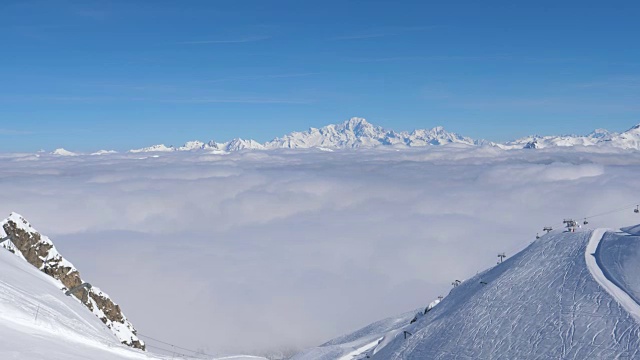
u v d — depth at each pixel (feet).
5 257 195.21
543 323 122.31
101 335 142.92
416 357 142.82
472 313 146.51
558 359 106.11
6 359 73.61
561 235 176.24
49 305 142.20
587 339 108.06
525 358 112.27
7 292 120.88
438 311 190.90
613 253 144.87
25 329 95.40
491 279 173.06
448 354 132.77
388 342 197.98
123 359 109.50
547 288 139.64
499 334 127.95
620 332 105.60
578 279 136.56
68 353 88.84
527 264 162.61
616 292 122.62
